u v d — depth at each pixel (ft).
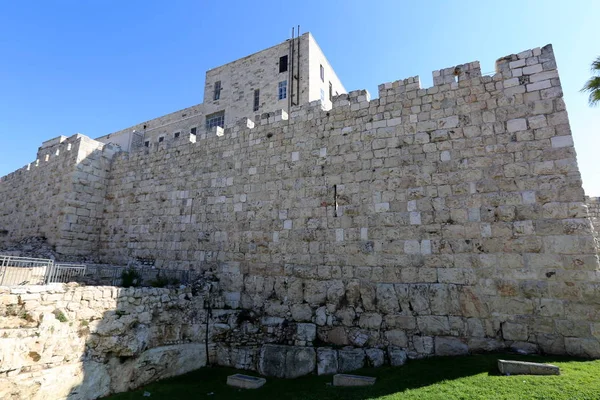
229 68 87.61
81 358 33.01
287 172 48.08
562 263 31.68
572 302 30.71
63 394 31.07
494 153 36.35
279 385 35.01
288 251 44.91
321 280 41.65
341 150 44.70
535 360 28.73
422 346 34.76
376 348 36.32
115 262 61.21
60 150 69.92
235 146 54.08
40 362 30.07
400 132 41.39
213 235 51.83
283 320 42.16
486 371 27.66
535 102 35.81
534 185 34.12
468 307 34.01
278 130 50.62
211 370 41.63
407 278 37.24
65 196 62.80
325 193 44.37
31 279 36.91
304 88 74.79
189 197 56.39
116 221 64.08
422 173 39.17
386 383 29.14
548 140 34.47
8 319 28.84
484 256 34.55
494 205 35.22
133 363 36.81
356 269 40.01
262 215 48.39
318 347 38.09
